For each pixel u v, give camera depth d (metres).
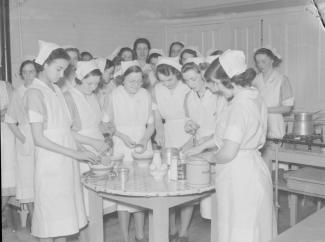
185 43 3.14
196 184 1.84
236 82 1.73
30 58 2.37
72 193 2.09
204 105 2.34
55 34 2.62
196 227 2.65
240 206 1.76
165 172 1.95
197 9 3.06
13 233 2.46
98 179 1.98
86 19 2.74
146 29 3.05
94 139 2.21
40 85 1.96
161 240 1.81
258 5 2.92
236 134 1.67
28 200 2.49
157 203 1.79
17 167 2.46
